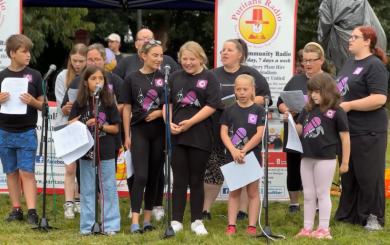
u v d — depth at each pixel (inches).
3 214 226.4
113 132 192.2
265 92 221.8
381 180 204.5
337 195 269.4
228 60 217.8
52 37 590.2
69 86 208.2
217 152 219.1
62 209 238.5
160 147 197.6
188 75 193.9
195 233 190.4
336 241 184.7
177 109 192.9
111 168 193.6
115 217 194.9
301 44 695.1
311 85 189.2
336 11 270.7
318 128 188.1
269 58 242.5
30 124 212.4
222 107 215.6
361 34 201.9
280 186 254.5
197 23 757.3
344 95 203.2
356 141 202.8
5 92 206.4
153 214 218.8
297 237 187.2
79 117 191.6
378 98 196.4
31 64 642.8
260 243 181.0
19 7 241.0
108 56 280.5
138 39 235.9
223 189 254.5
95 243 178.2
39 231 197.0
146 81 197.9
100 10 707.4
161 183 217.5
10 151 212.4
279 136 250.7
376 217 204.4
